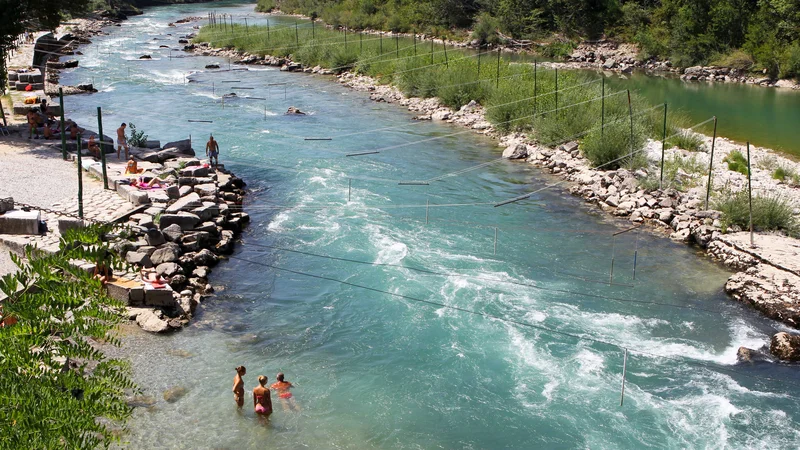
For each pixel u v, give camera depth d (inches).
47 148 1285.7
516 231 1087.6
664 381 711.1
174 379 689.0
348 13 3853.3
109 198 1034.1
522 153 1493.6
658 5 3191.4
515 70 2014.0
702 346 777.6
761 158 1441.9
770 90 2380.7
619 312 848.9
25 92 1863.9
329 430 627.8
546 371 722.8
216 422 629.6
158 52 2901.1
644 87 2389.3
